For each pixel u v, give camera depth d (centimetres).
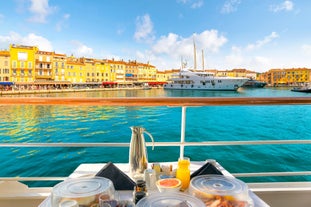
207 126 1298
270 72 9756
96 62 7294
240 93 4591
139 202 88
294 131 1138
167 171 127
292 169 577
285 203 159
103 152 763
